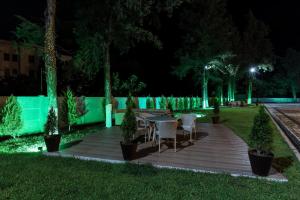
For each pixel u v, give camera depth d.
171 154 7.32
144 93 35.78
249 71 47.75
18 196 4.36
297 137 11.87
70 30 18.33
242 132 11.76
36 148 8.38
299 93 69.12
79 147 8.12
